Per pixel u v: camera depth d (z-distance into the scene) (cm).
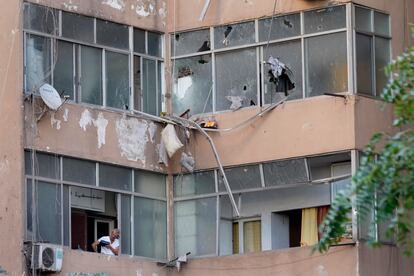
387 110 3158
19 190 2997
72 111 3138
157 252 3269
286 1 3225
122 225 3219
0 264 2980
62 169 3102
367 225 3062
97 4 3231
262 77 3238
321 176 3161
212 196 3269
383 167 1630
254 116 3225
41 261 2977
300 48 3197
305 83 3178
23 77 3053
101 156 3181
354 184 1641
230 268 3206
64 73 3142
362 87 3134
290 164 3178
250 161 3222
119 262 3166
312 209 3219
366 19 3173
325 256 3077
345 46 3138
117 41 3262
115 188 3212
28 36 3080
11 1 3062
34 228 3022
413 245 1689
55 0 3142
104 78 3222
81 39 3188
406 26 3238
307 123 3156
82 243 3161
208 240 3262
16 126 3023
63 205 3089
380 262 3077
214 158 3262
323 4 3173
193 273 3250
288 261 3130
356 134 3097
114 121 3219
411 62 1745
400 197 1641
